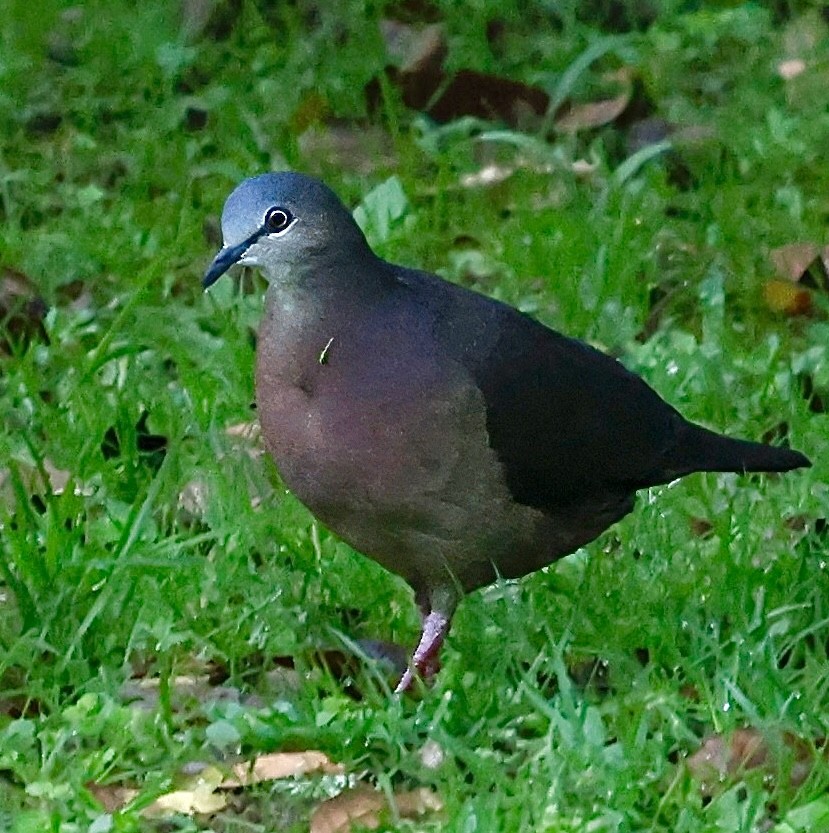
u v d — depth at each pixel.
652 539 11.08
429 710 9.62
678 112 16.42
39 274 14.12
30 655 9.98
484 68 17.25
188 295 14.20
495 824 8.45
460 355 9.86
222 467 11.66
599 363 10.55
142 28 17.86
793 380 12.58
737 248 14.41
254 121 16.28
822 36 17.59
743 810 8.65
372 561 10.88
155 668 10.16
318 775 9.15
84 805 8.81
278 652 10.25
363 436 9.66
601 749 8.95
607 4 18.50
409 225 14.51
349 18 18.02
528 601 10.66
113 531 10.92
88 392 12.23
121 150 16.19
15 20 17.98
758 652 9.68
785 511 11.50
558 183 15.24
